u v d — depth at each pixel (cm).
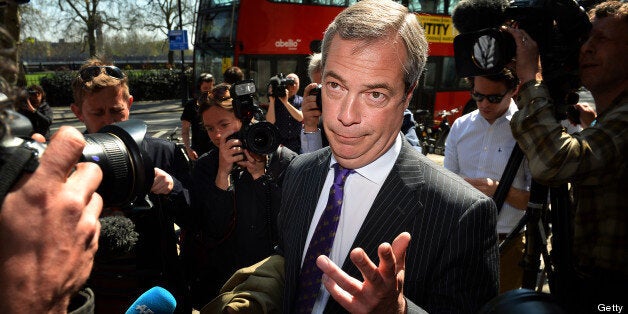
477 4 173
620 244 163
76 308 88
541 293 58
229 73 597
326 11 945
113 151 100
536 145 161
